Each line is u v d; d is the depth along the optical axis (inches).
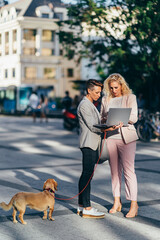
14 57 2738.7
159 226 209.8
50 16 2753.4
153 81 718.5
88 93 224.8
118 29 625.3
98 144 228.8
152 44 601.9
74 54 702.5
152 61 631.8
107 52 656.4
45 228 203.6
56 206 244.8
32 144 572.7
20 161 419.8
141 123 620.1
